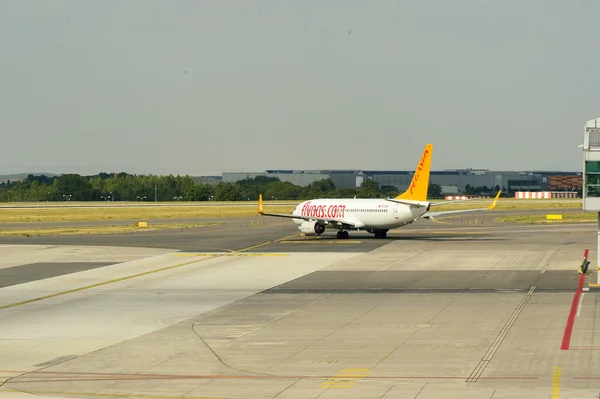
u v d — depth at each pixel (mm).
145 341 71812
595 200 101875
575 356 61688
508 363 59781
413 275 115750
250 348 67562
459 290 99875
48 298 100875
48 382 56875
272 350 66562
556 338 68750
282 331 74938
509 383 53688
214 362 62531
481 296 94438
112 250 167875
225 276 120000
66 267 135750
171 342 71062
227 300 96000
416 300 92375
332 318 81375
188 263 139625
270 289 104875
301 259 141875
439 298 93562
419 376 56281
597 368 57750
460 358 61812
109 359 64438
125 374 59000
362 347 66750
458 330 73188
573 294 94688
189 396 51938
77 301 97875
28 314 88625
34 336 75375
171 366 61469
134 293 103938
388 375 56812
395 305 89000
